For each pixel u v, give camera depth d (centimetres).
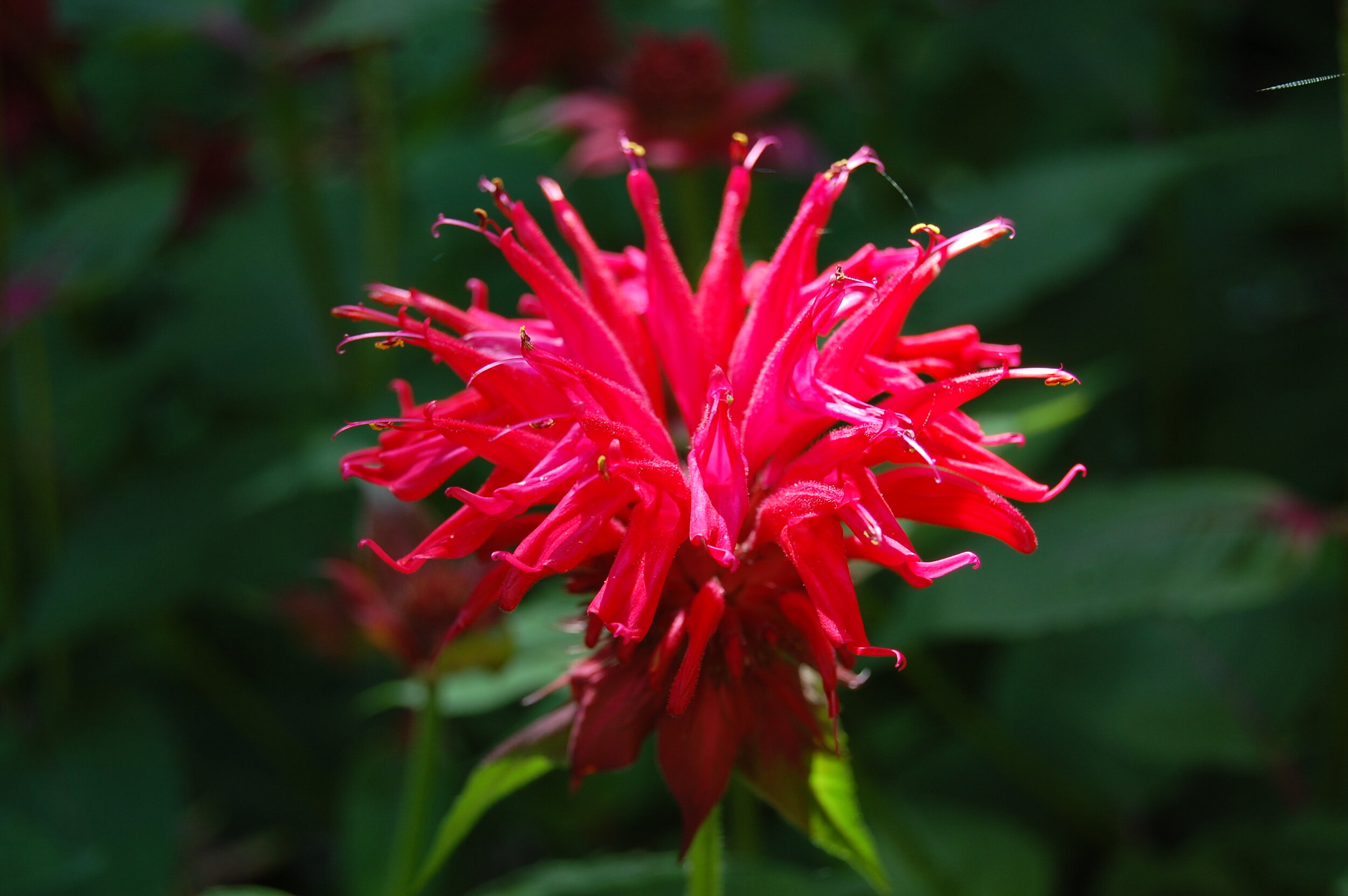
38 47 45
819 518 30
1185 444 48
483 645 35
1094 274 52
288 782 44
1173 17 47
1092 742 40
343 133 58
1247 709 40
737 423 31
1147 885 38
